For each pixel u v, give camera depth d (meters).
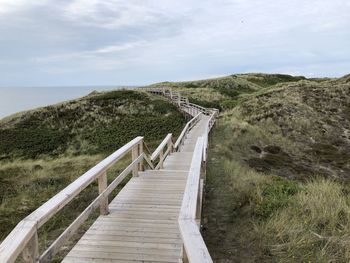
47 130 30.48
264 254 4.66
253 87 63.69
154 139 26.30
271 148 20.75
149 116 34.66
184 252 2.96
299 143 23.25
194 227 2.55
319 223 5.32
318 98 33.81
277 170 16.11
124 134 28.58
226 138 19.98
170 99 41.19
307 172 16.67
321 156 20.62
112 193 8.45
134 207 5.92
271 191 7.17
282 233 5.03
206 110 30.91
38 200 8.59
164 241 4.56
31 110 35.31
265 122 27.20
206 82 65.88
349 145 23.70
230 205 7.00
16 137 28.20
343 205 5.80
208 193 7.92
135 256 4.16
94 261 4.04
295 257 4.39
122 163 12.59
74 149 25.83
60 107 36.22
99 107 36.81
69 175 11.23
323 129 26.52
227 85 63.16
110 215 5.54
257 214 6.03
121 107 36.88
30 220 2.77
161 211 5.71
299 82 43.56
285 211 5.77
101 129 30.62
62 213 7.19
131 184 7.29
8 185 10.23
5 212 7.73
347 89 35.53
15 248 2.35
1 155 24.44
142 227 5.04
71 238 5.69
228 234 5.54
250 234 5.29
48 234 6.11
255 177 9.11
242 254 4.79
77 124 32.22
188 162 11.06
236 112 31.78
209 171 10.51
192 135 18.55
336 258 4.23
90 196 8.20
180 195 6.55
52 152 25.38
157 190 6.86
